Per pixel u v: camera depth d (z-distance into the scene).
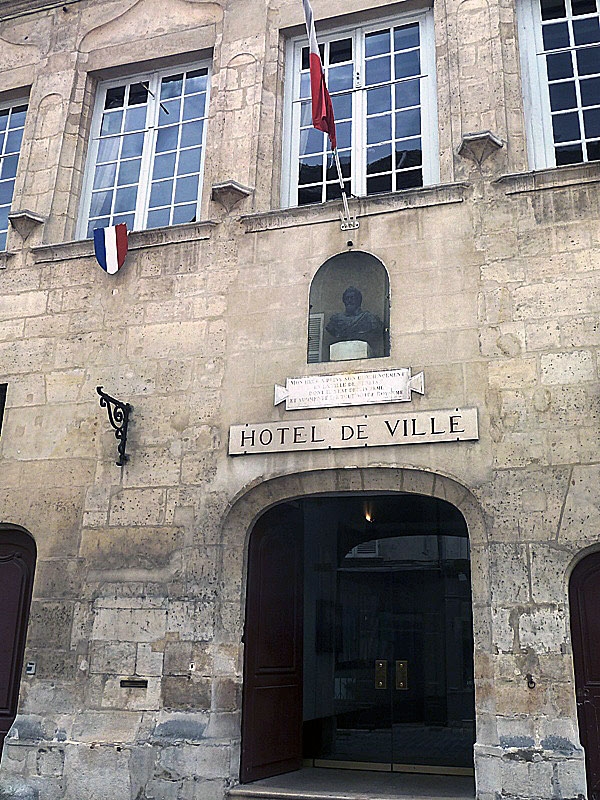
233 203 8.81
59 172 9.78
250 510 7.90
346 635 9.17
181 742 7.25
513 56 8.53
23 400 8.87
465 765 8.38
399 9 9.20
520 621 6.79
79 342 8.88
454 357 7.57
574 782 6.31
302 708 8.61
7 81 10.56
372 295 8.34
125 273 8.95
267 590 8.14
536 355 7.36
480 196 7.98
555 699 6.56
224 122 9.26
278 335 8.20
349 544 9.48
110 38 10.27
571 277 7.48
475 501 7.19
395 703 8.82
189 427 8.20
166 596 7.77
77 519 8.27
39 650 7.98
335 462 7.61
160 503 8.06
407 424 7.49
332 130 8.21
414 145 8.80
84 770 7.43
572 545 6.82
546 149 8.31
